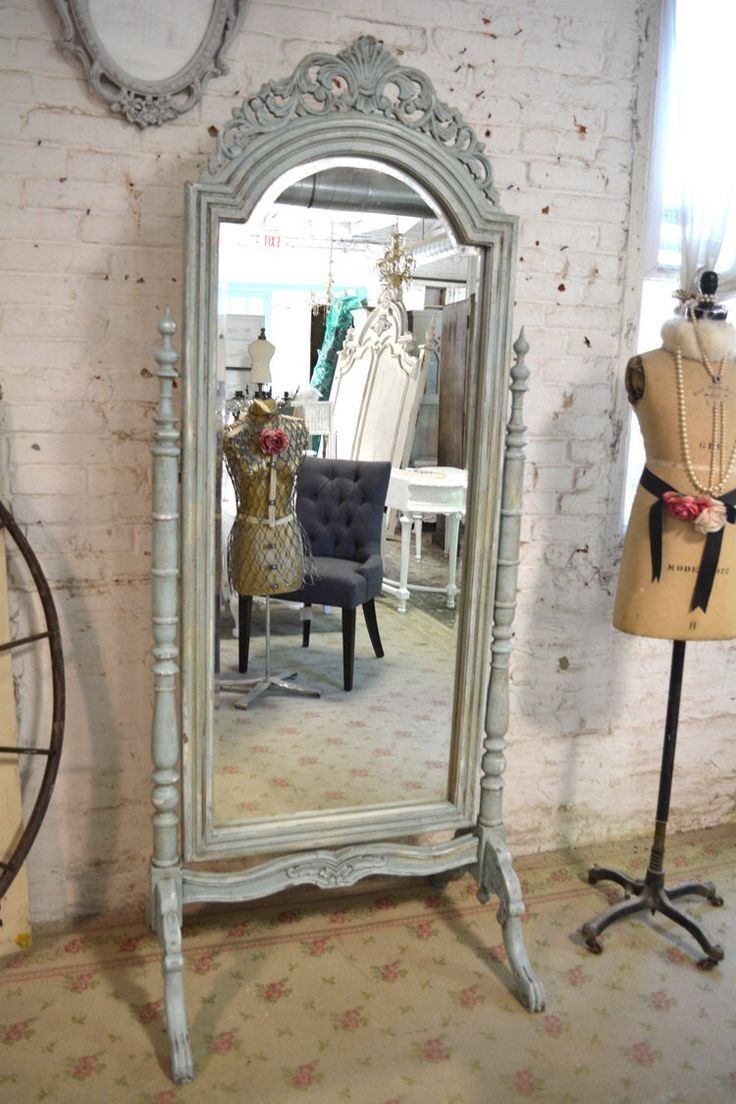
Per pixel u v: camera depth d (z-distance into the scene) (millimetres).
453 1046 1743
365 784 1994
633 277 2176
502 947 2055
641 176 2135
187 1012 1812
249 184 1665
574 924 2146
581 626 2328
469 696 1982
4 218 1757
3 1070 1647
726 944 2084
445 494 1953
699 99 2074
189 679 1767
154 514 1677
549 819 2420
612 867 2373
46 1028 1753
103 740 2010
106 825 2049
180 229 1847
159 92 1768
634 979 1958
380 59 1709
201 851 1832
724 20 2088
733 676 2523
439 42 1933
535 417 2174
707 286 1884
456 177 1771
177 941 1692
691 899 2266
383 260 1840
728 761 2574
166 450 1656
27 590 1906
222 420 1767
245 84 1834
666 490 1896
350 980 1924
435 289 1884
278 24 1829
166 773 1761
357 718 1979
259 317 1780
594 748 2418
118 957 1958
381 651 1979
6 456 1837
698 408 1862
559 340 2154
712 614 1898
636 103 2104
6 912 1942
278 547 1862
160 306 1865
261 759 1910
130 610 1973
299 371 1832
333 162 1741
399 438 1899
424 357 1889
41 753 1831
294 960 1984
